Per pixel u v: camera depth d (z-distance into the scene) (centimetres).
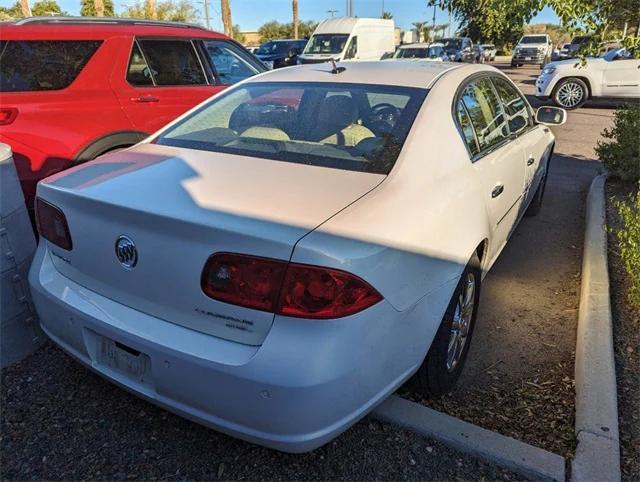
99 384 279
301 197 211
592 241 427
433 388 262
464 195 266
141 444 240
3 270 286
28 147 433
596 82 1341
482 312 361
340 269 181
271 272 181
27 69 443
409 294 211
